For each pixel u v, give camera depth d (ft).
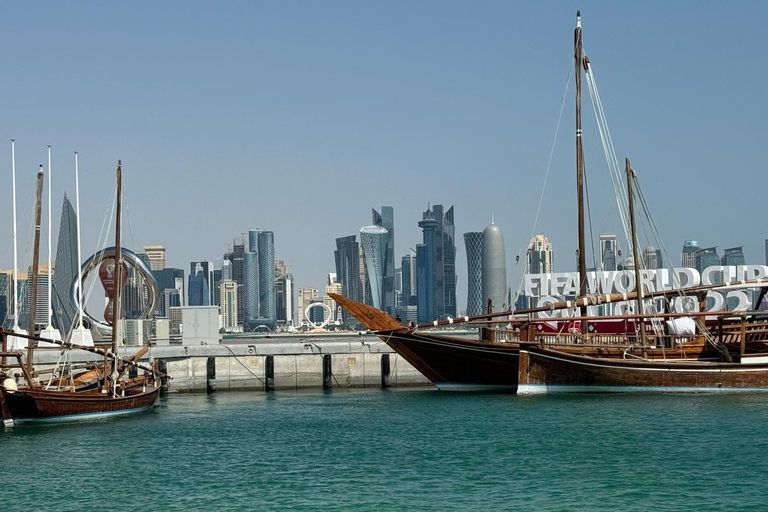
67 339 293.64
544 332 311.06
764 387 258.37
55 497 151.12
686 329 281.74
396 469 169.78
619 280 334.85
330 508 143.43
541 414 229.45
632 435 197.47
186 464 176.55
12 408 216.95
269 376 317.42
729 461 170.60
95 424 227.20
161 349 304.71
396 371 321.52
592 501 144.77
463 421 222.89
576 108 323.98
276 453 187.21
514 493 150.30
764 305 324.80
